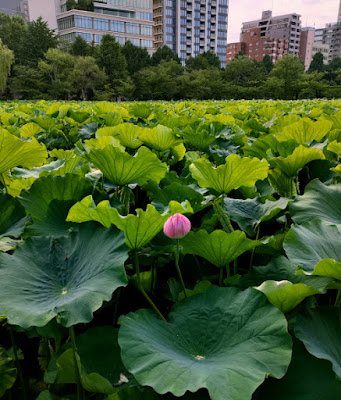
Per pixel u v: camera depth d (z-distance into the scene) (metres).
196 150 3.83
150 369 0.91
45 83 50.03
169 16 98.81
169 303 1.63
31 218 1.65
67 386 1.22
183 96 59.75
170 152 3.23
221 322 1.09
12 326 1.34
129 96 55.41
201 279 1.67
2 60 44.75
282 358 0.94
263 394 0.98
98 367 1.15
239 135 3.80
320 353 0.98
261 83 64.88
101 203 1.23
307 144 2.67
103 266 1.18
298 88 57.38
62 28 81.19
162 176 1.96
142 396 1.00
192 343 1.07
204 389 0.99
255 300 1.09
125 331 1.00
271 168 2.28
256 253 1.78
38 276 1.22
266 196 1.95
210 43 107.31
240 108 7.91
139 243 1.31
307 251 1.28
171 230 1.18
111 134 2.97
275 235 1.64
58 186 1.75
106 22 80.38
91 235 1.33
